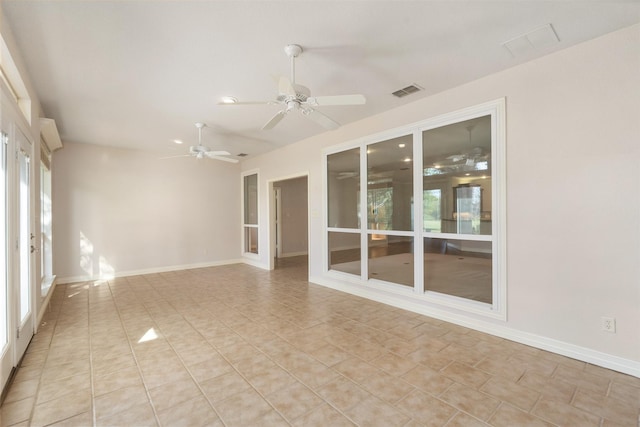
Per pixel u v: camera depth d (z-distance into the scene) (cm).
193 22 211
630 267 224
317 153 507
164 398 201
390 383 217
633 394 201
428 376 225
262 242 666
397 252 597
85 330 318
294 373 231
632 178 222
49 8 193
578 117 245
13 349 230
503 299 290
